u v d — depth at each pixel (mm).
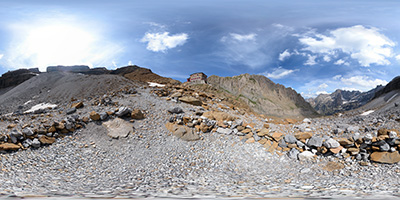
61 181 11273
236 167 14594
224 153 16578
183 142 18375
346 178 11844
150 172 13594
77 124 19578
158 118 22500
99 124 20156
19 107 36500
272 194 7395
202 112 23766
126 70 121438
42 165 13766
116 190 8750
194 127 20703
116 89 34094
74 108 23547
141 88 34062
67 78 46969
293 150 16266
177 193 7738
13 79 107750
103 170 14055
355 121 25625
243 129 19953
